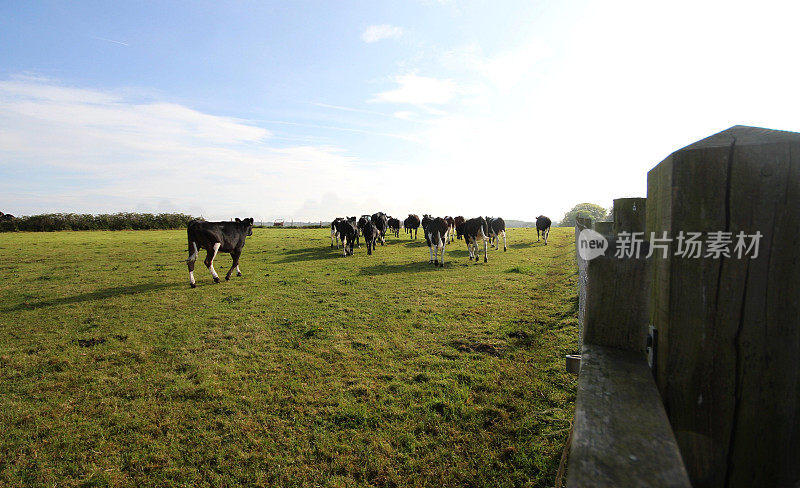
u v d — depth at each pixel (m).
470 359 5.02
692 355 0.91
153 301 8.52
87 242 22.67
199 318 7.14
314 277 11.17
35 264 14.08
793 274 0.83
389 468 3.03
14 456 3.29
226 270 12.64
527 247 18.27
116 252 17.67
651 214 1.09
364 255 16.25
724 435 0.90
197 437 3.51
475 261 13.97
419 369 4.75
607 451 0.73
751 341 0.87
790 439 0.87
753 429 0.88
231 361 5.14
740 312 0.87
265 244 21.45
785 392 0.86
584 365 1.01
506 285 9.45
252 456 3.23
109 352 5.53
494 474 2.92
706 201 0.87
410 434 3.42
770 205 0.83
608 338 1.08
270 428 3.62
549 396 3.94
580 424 0.81
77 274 11.95
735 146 0.85
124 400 4.19
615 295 1.06
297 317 7.10
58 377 4.74
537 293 8.55
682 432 0.93
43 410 3.99
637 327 1.04
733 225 0.85
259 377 4.67
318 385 4.42
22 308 8.03
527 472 2.93
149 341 5.98
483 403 3.90
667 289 0.93
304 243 21.95
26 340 6.11
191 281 10.06
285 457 3.21
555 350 5.14
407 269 12.36
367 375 4.63
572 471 0.71
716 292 0.88
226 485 2.94
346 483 2.90
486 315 6.94
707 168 0.86
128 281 10.84
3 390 4.44
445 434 3.42
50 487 2.93
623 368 0.97
